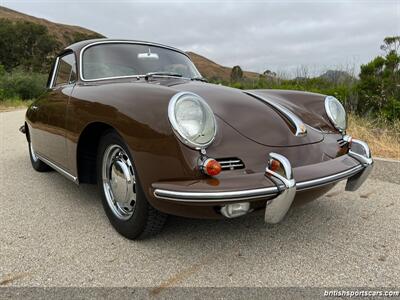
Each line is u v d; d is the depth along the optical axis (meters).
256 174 1.97
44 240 2.43
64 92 3.02
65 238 2.46
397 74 7.50
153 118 2.00
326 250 2.29
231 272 2.05
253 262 2.15
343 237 2.47
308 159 2.22
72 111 2.71
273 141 2.17
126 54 3.23
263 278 1.99
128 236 2.40
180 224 2.65
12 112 13.22
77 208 3.01
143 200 2.18
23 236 2.49
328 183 2.13
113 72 3.03
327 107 2.80
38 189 3.55
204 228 2.59
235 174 1.96
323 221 2.73
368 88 7.26
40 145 3.65
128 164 2.39
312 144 2.33
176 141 1.93
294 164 2.15
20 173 4.18
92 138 2.69
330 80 9.07
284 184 1.92
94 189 3.55
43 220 2.76
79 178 2.83
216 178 1.90
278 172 1.95
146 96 2.14
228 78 10.27
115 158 2.49
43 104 3.43
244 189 1.85
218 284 1.93
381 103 6.81
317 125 2.62
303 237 2.47
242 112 2.29
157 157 1.98
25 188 3.58
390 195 3.30
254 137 2.14
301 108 2.78
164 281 1.96
